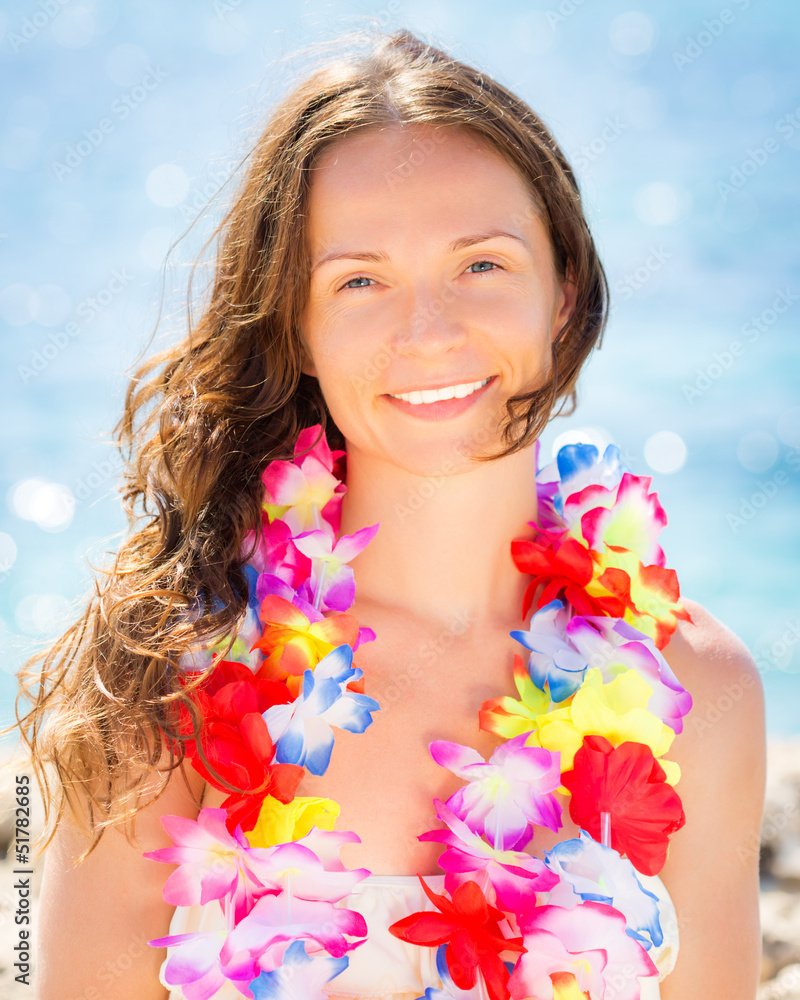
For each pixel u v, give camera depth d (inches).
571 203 70.1
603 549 71.5
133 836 61.7
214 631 65.4
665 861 63.2
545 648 66.6
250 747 60.2
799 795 153.2
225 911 58.5
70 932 61.9
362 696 62.7
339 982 59.7
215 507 70.9
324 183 64.9
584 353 73.5
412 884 61.4
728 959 66.8
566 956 57.3
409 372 62.7
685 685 69.9
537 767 61.1
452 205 63.3
